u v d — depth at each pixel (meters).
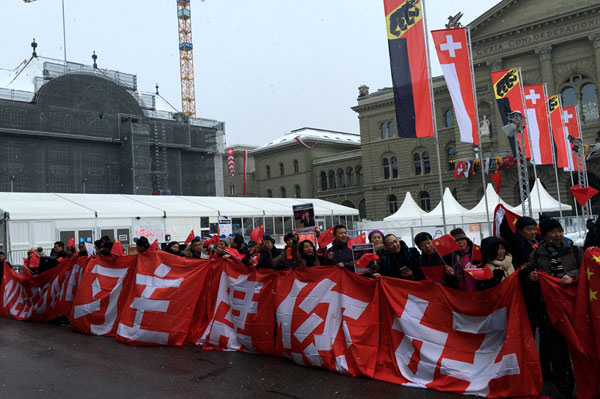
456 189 50.53
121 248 10.03
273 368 6.82
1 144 43.62
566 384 5.20
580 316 4.95
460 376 5.53
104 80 50.78
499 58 45.12
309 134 74.50
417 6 12.44
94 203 27.06
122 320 9.05
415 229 21.83
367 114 59.12
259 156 76.19
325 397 5.55
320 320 6.78
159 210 27.89
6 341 9.45
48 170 46.12
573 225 26.33
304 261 7.77
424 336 5.94
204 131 60.53
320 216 36.59
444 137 52.50
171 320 8.54
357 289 6.62
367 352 6.30
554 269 5.26
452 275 5.93
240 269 8.17
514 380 5.12
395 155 56.81
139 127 51.22
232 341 8.02
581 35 41.00
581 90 41.75
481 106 47.00
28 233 22.95
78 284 10.78
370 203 58.56
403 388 5.77
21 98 47.16
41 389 6.27
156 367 7.13
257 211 32.78
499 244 5.66
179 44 89.19
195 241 9.87
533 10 43.22
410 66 12.45
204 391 5.93
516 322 5.24
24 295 12.27
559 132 27.33
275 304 7.39
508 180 44.44
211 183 60.38
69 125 47.72
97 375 6.81
